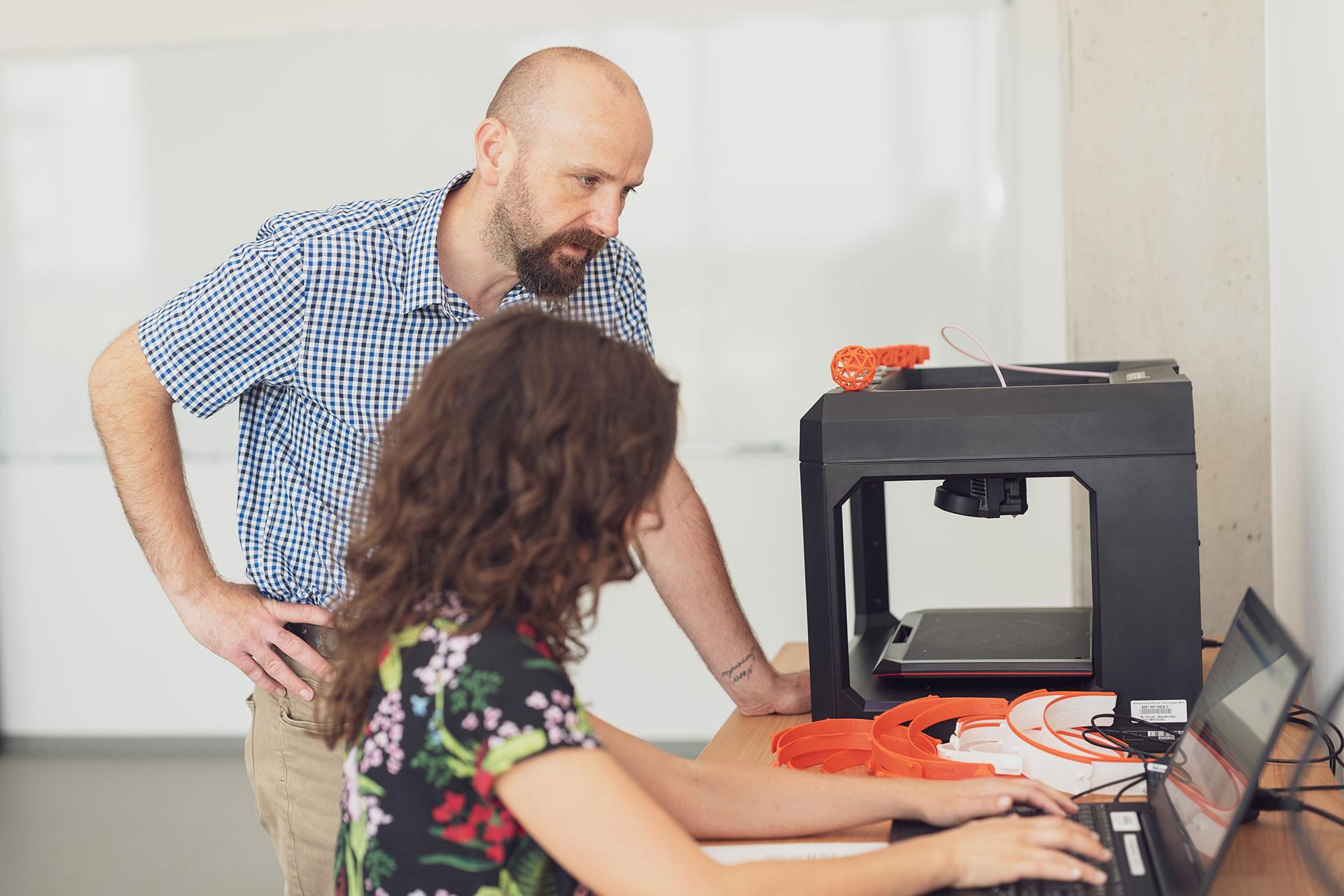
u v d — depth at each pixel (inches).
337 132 137.5
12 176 142.1
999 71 128.6
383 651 34.3
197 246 140.6
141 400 55.7
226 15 137.4
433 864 33.0
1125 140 96.9
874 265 133.0
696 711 140.3
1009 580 133.3
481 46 135.0
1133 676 50.6
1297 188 67.2
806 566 54.1
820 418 52.7
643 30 133.8
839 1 130.6
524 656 32.3
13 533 145.9
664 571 58.6
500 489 32.2
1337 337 55.2
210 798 130.4
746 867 33.2
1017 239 129.6
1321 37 59.6
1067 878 35.7
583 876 31.8
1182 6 94.8
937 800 41.4
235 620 55.6
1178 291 96.8
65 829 122.7
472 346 33.4
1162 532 49.9
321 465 57.3
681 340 137.3
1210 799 36.2
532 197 54.9
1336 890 36.0
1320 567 60.1
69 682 147.3
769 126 133.3
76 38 139.5
